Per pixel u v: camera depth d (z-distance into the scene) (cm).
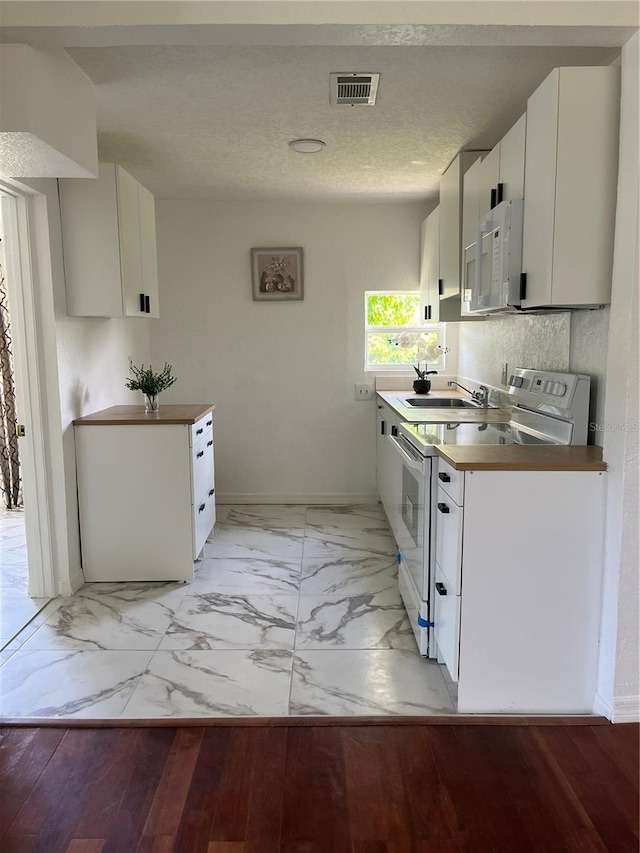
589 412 241
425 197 454
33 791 182
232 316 486
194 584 334
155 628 283
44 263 300
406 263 480
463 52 229
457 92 266
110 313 321
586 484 209
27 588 328
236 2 182
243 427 496
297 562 367
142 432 326
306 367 491
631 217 194
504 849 162
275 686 236
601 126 205
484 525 210
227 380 492
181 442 327
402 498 310
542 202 216
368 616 296
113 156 352
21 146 214
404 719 215
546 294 212
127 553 334
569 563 213
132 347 434
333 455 498
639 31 188
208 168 379
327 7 183
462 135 319
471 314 328
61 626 286
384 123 302
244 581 338
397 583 335
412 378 490
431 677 243
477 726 212
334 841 164
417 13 182
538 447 236
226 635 277
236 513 473
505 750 200
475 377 437
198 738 206
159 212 475
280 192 440
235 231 478
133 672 246
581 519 211
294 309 486
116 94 265
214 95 268
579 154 206
